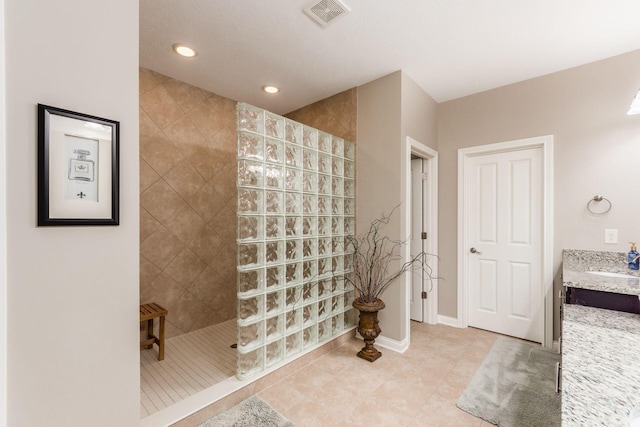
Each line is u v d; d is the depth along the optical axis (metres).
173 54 2.29
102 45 1.11
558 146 2.50
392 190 2.57
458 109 3.07
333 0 1.71
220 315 3.07
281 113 3.54
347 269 2.80
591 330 1.10
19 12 0.94
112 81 1.13
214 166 3.01
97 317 1.11
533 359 2.33
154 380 1.94
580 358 0.86
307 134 2.38
